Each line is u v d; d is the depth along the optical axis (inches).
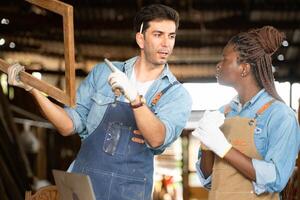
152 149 125.9
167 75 128.0
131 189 125.8
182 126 126.5
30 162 455.2
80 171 128.3
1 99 318.7
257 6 461.4
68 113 131.2
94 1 444.1
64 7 120.3
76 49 502.3
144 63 128.8
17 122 446.6
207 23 482.0
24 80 128.1
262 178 119.2
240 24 480.4
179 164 509.0
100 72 132.1
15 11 414.0
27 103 454.0
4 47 461.4
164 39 125.8
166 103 126.4
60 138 528.7
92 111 129.0
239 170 120.3
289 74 550.6
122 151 126.0
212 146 119.6
